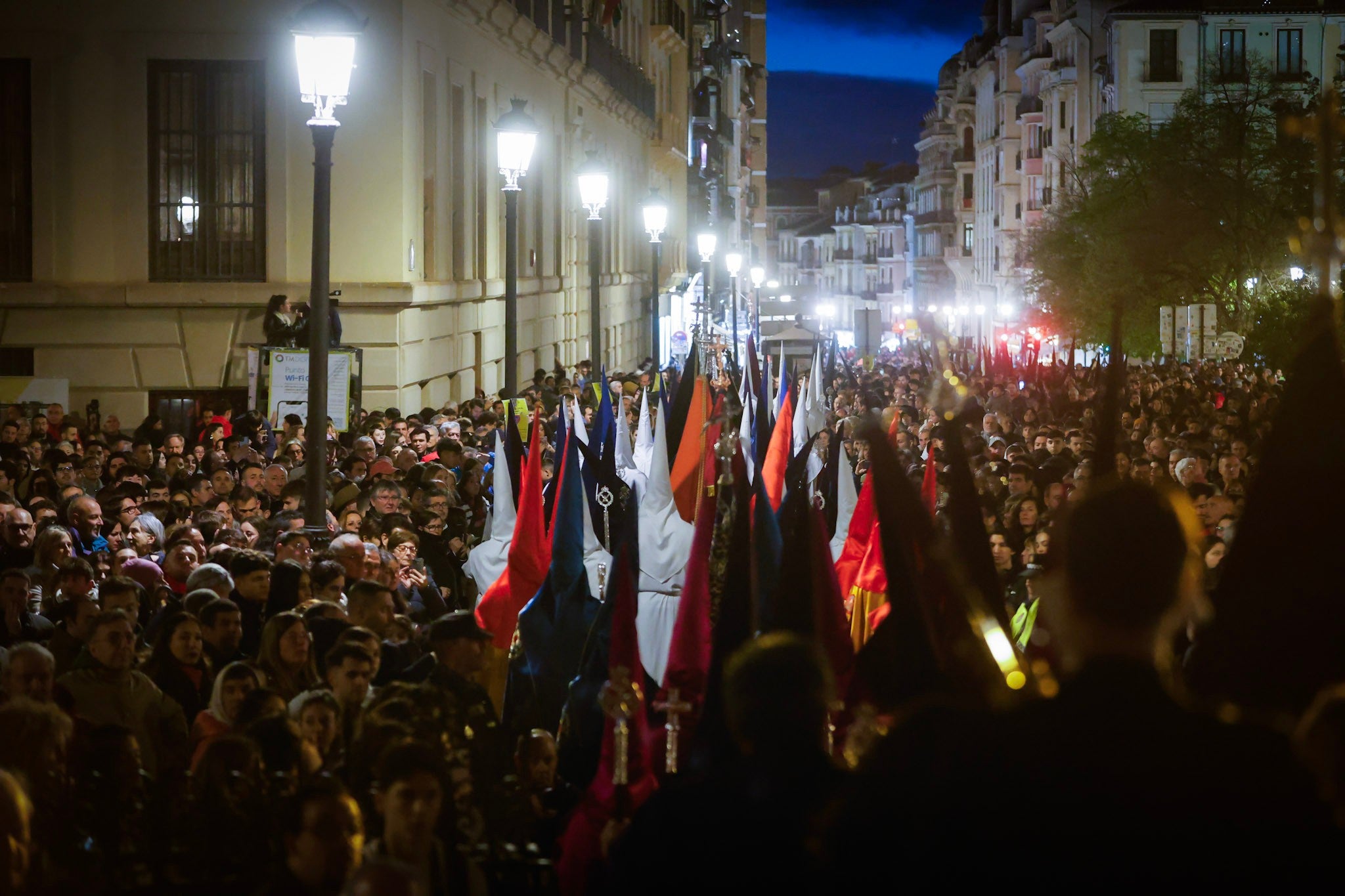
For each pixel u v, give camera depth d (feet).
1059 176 290.15
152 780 20.26
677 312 227.20
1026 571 33.42
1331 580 15.70
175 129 79.51
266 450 64.64
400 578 36.70
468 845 19.65
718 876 14.69
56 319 79.20
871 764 12.96
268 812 18.84
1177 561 12.17
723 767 15.26
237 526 40.68
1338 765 13.03
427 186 87.81
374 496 42.14
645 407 47.91
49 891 17.25
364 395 80.07
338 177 79.46
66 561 31.04
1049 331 189.88
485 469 55.77
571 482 31.19
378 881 13.56
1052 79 295.28
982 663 16.33
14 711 19.39
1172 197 162.40
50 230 79.20
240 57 78.89
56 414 66.69
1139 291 161.89
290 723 20.42
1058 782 11.87
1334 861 11.59
